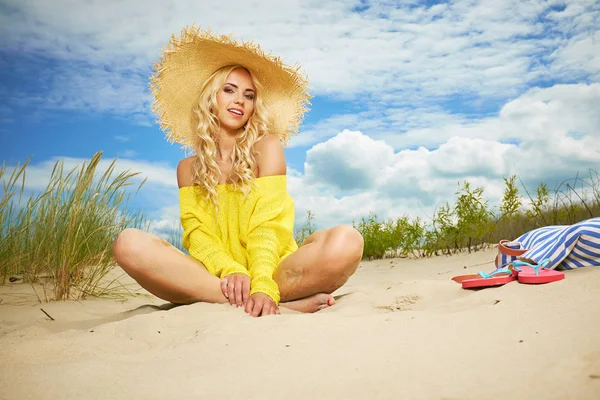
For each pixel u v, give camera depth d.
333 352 1.72
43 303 3.41
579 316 1.81
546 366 1.38
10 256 4.22
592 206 5.62
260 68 3.34
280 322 2.21
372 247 7.31
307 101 3.47
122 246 2.89
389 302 2.79
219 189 3.24
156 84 3.38
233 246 3.23
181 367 1.69
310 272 2.97
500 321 1.89
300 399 1.31
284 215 3.25
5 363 1.85
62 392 1.48
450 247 6.79
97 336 2.25
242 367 1.64
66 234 3.92
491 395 1.23
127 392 1.45
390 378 1.40
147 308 3.06
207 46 3.25
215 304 2.79
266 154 3.22
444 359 1.52
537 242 3.10
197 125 3.36
